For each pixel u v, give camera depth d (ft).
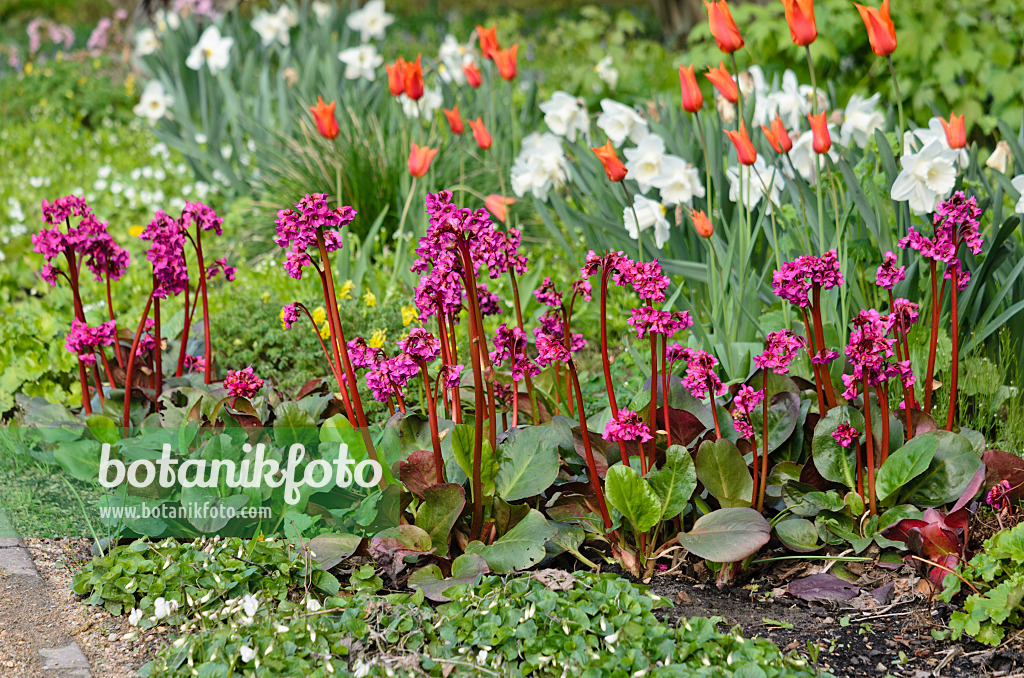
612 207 13.33
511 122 18.25
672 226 12.45
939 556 7.61
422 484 7.87
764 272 11.07
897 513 7.95
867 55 19.49
